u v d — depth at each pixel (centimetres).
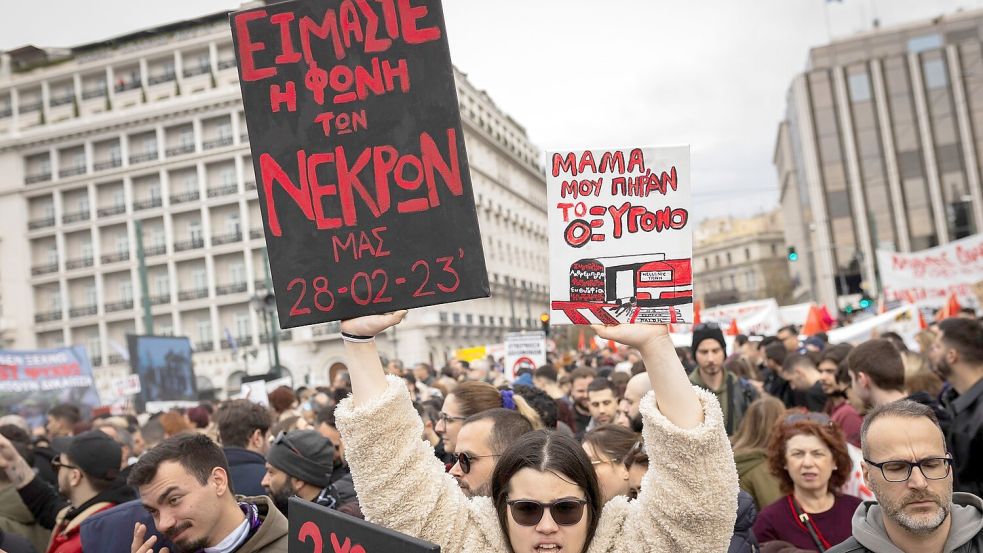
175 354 1471
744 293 10875
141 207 5312
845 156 6016
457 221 245
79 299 5431
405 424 238
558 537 222
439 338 4872
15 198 5484
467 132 5759
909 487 257
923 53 5966
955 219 5794
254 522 324
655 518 218
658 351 227
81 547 382
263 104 252
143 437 711
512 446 232
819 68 6406
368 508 235
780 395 782
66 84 5697
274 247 250
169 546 338
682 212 238
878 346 486
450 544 234
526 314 6838
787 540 377
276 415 831
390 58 249
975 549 259
